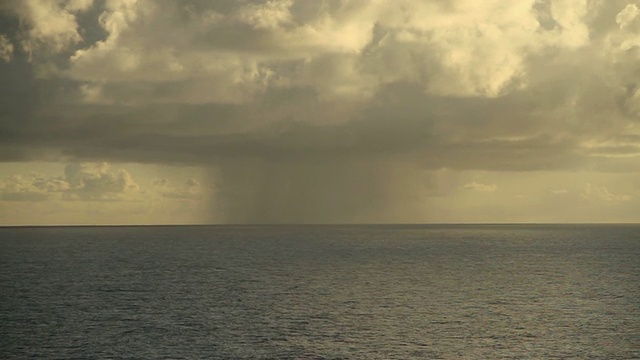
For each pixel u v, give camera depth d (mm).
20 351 48688
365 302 72062
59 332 55156
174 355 47781
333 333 55094
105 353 48219
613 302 72250
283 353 48438
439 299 74625
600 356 48125
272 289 83500
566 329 56906
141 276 99875
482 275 100938
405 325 58500
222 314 64062
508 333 55219
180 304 70562
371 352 48812
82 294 78500
